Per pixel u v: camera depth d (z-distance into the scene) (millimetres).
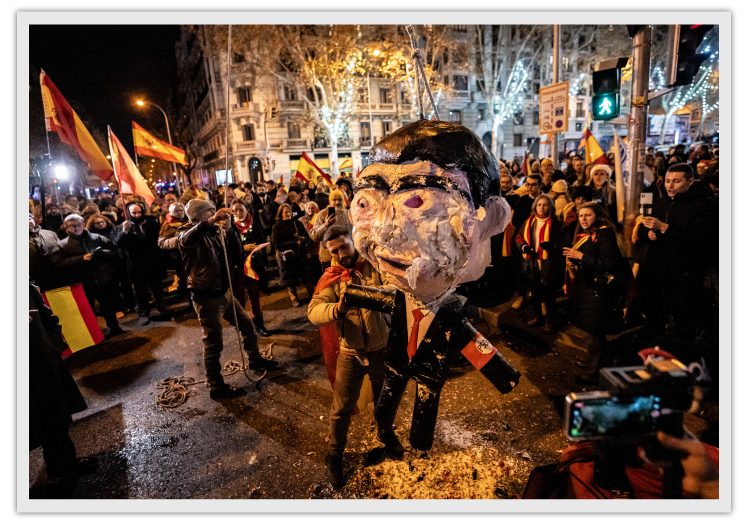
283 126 28141
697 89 20797
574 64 27891
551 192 5148
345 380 2262
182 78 43656
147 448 2912
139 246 5414
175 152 6984
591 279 3037
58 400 2541
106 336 5172
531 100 32344
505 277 5488
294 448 2801
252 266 4582
